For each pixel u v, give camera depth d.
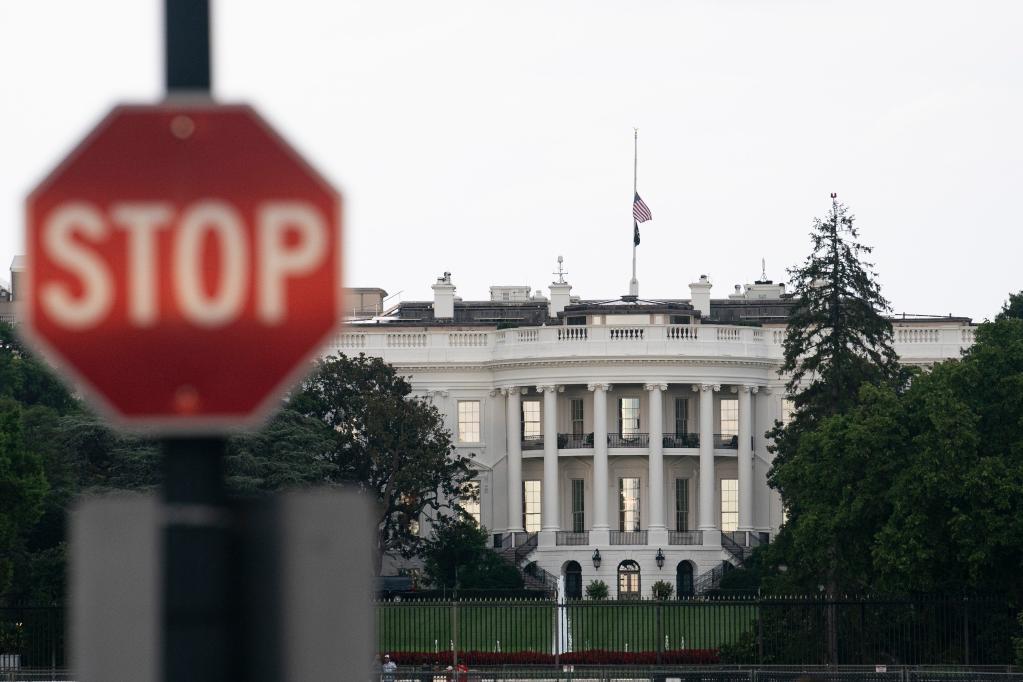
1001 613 123.75
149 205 11.52
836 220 197.00
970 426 122.38
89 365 11.56
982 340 130.25
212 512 11.80
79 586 11.74
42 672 111.62
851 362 192.75
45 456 159.00
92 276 11.52
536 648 143.50
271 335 11.58
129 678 11.71
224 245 11.59
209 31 12.29
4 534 130.12
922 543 122.31
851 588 145.62
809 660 130.88
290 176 11.59
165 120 11.55
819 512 131.75
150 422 11.55
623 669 113.50
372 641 12.01
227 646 11.80
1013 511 121.25
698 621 160.38
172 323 11.51
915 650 126.81
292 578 11.97
